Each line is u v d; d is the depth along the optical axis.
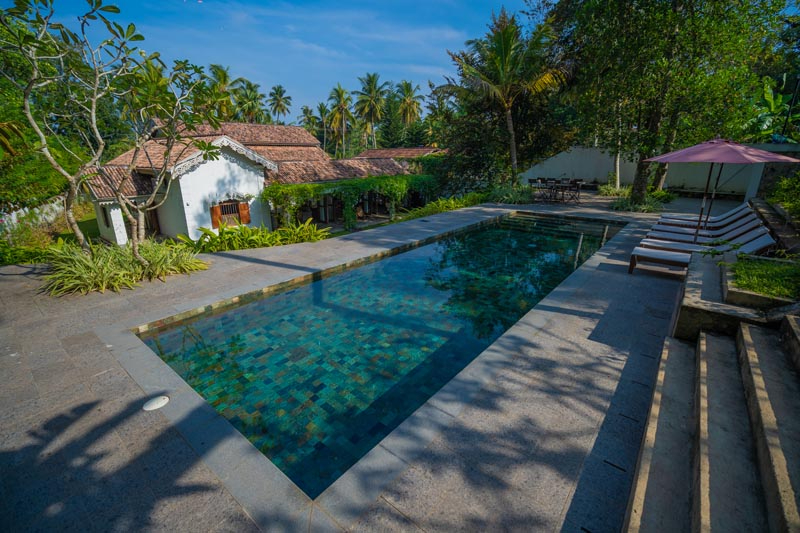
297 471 3.30
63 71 6.17
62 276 6.50
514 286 7.86
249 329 5.88
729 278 4.23
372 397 4.32
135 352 4.40
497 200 17.81
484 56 18.28
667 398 2.95
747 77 12.90
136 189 15.82
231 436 3.08
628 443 2.88
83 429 3.15
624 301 5.71
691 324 3.82
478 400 3.41
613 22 13.33
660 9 12.62
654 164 17.44
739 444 2.28
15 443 2.98
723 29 11.92
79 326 5.10
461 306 6.83
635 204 14.92
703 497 1.90
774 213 7.88
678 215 11.61
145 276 7.02
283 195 16.95
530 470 2.65
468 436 2.98
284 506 2.43
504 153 21.34
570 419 3.15
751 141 15.23
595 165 22.31
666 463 2.32
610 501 2.39
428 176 21.84
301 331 5.83
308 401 4.25
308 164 21.27
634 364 3.99
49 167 14.69
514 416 3.20
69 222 6.69
